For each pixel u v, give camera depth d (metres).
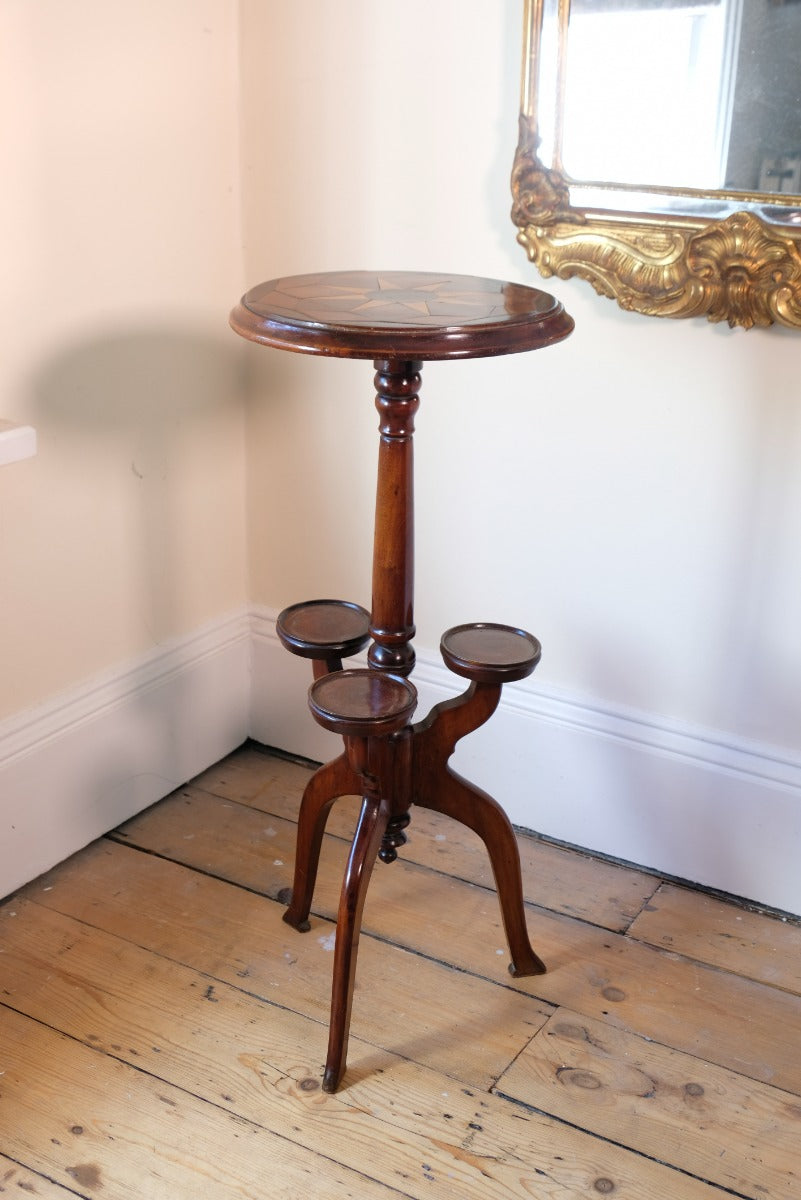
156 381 2.06
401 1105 1.61
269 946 1.90
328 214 2.07
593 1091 1.64
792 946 1.94
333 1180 1.50
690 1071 1.68
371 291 1.57
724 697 1.98
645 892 2.06
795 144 1.63
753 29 1.60
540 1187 1.50
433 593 2.20
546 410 1.97
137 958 1.87
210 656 2.32
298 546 2.31
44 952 1.87
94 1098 1.61
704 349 1.81
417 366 1.50
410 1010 1.77
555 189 1.80
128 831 2.19
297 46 1.99
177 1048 1.70
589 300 1.87
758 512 1.85
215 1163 1.52
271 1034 1.73
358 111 1.97
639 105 1.71
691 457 1.88
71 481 1.95
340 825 2.22
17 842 1.99
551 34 1.72
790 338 1.74
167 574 2.19
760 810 1.98
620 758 2.08
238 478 2.30
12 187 1.73
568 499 2.00
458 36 1.84
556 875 2.10
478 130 1.88
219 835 2.18
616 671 2.06
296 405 2.21
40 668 1.98
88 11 1.77
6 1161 1.51
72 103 1.79
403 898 2.02
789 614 1.88
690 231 1.73
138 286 1.98
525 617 2.12
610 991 1.83
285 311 1.42
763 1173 1.53
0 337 1.77
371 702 1.53
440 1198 1.48
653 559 1.96
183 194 2.02
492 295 1.56
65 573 1.98
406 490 1.56
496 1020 1.76
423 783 1.72
